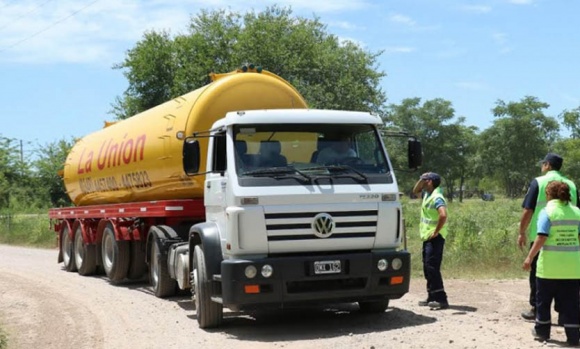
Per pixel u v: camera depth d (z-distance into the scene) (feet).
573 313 24.95
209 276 30.55
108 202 55.36
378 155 31.42
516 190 373.20
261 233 28.91
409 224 92.84
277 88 38.68
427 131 399.24
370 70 133.49
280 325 32.24
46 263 69.41
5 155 154.10
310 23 139.03
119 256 48.83
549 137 363.15
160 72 137.69
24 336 33.17
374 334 28.27
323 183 29.71
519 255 50.93
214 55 130.93
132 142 46.78
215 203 31.58
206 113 37.83
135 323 34.22
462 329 28.22
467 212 115.03
